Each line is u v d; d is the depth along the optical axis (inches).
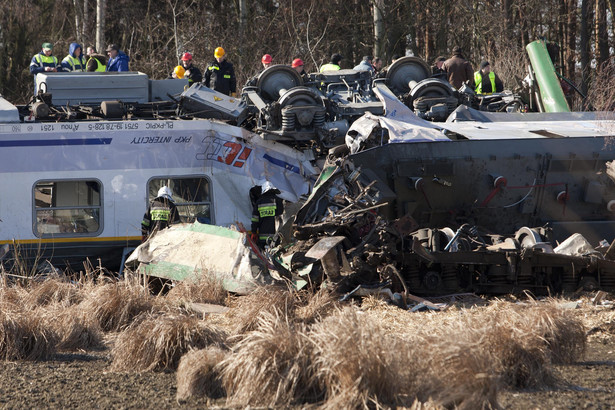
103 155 1653.5
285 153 1754.4
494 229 1560.0
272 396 779.4
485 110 2047.2
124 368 952.3
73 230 1638.8
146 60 4136.3
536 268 1381.6
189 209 1689.2
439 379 738.8
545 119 1876.2
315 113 1710.1
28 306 1225.4
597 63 3853.3
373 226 1393.9
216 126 1708.9
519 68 3400.6
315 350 778.8
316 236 1391.5
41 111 1691.7
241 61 3909.9
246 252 1350.9
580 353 960.3
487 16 3934.5
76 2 4436.5
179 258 1422.2
